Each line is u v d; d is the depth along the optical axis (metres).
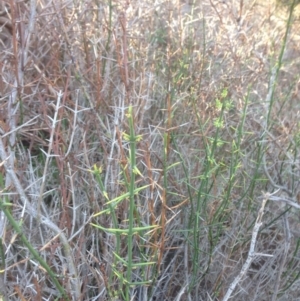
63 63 2.31
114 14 2.61
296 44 3.38
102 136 2.07
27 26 2.28
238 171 2.15
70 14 2.57
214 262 1.96
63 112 2.06
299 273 1.91
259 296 1.96
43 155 2.07
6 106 2.05
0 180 1.34
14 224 1.29
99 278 1.71
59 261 1.80
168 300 1.87
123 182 1.57
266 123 2.16
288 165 2.26
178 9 3.07
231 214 2.05
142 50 2.57
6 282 1.56
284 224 1.94
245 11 3.27
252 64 2.91
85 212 1.77
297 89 2.74
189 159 2.14
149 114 2.40
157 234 1.72
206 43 2.81
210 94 2.42
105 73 2.28
